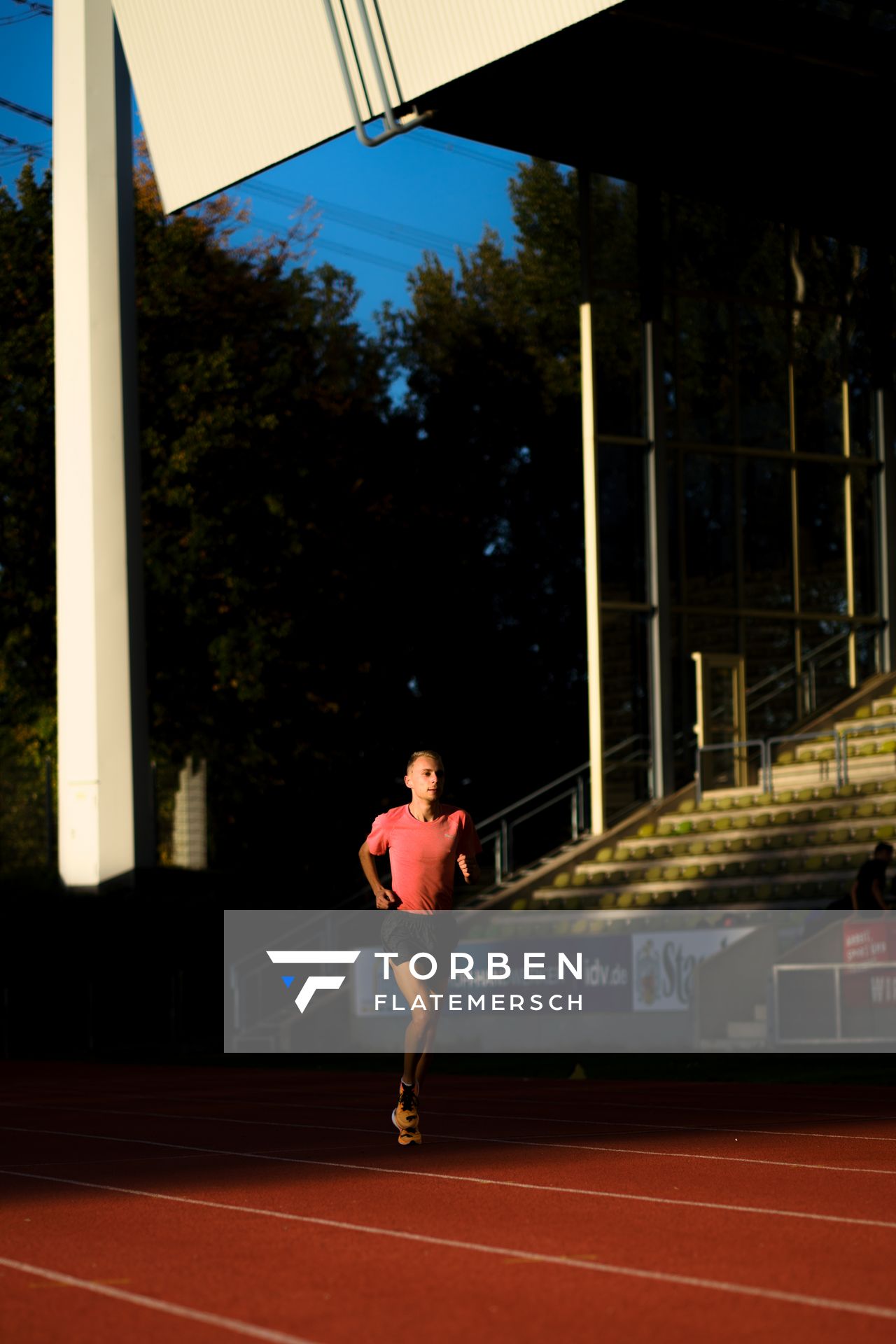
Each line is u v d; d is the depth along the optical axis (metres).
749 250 52.56
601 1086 24.73
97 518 46.94
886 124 45.47
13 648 65.25
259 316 72.25
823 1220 10.26
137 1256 9.37
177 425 65.88
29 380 64.31
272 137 38.56
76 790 47.03
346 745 73.81
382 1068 33.56
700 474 51.03
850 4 41.16
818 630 52.69
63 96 48.25
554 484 88.50
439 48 34.06
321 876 75.81
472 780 83.75
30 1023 43.59
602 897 45.06
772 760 51.09
